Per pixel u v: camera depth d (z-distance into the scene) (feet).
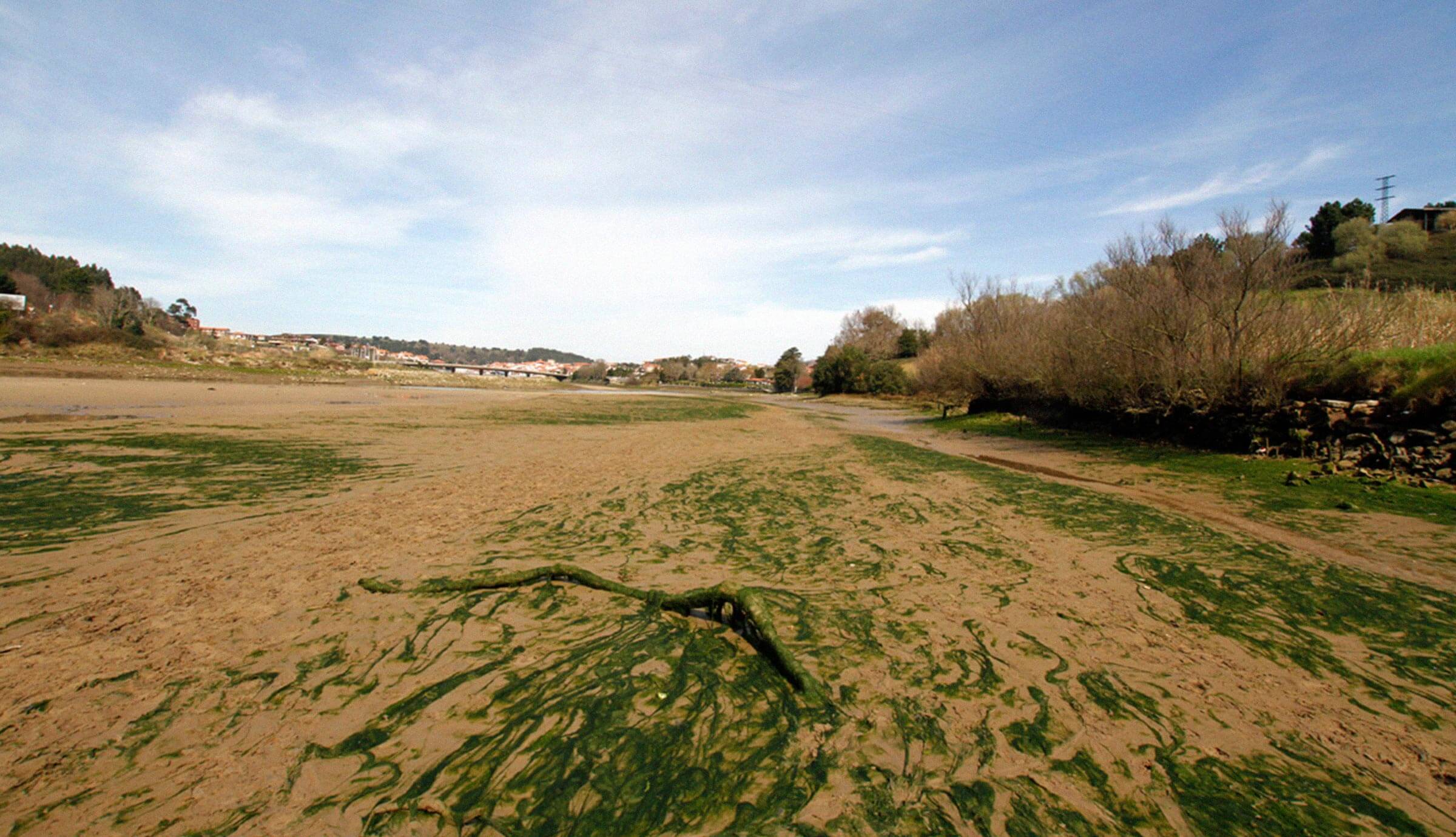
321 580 21.11
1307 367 45.85
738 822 10.03
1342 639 17.80
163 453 47.03
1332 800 10.89
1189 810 10.54
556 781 10.98
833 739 12.39
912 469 51.65
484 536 27.40
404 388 211.82
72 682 14.03
